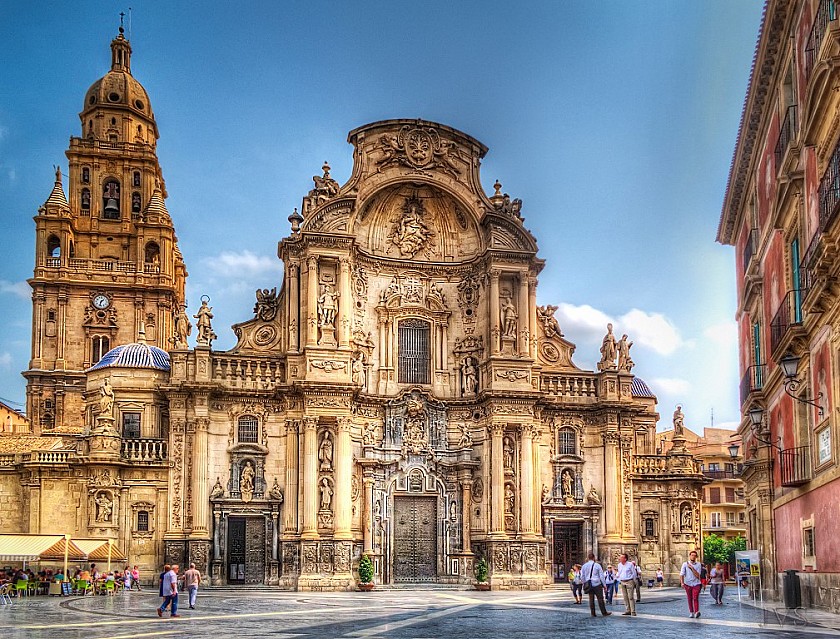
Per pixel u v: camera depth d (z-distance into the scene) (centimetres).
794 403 4081
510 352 7131
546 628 3272
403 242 7438
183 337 6838
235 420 6781
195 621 3625
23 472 6569
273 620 3694
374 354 7225
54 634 3038
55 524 6462
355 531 6738
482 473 7056
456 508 7050
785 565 4509
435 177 7400
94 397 7306
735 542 11731
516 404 7044
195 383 6631
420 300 7388
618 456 7275
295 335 6900
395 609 4409
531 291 7312
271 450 6800
